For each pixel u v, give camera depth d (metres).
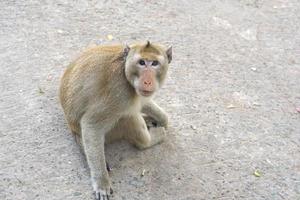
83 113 2.45
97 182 2.42
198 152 2.59
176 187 2.47
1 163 2.48
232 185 2.50
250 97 2.82
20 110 2.65
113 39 3.01
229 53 3.01
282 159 2.60
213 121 2.70
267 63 2.99
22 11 3.09
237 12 3.27
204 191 2.47
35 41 2.94
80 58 2.50
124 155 2.54
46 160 2.50
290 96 2.85
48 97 2.70
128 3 3.22
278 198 2.48
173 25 3.13
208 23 3.17
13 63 2.82
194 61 2.95
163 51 2.39
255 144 2.64
